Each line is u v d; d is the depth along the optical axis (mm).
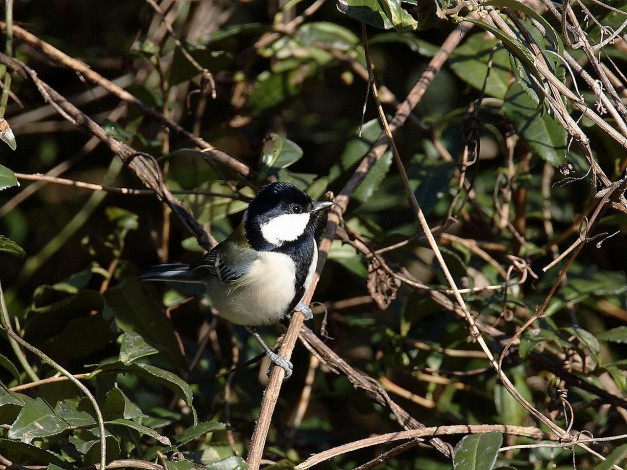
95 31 11445
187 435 6168
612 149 8055
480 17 6762
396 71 11125
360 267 8844
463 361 8555
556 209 9453
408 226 8961
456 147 9766
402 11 6289
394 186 9969
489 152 10039
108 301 8469
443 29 9570
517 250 8594
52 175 10281
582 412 8227
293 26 9961
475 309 8766
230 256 8219
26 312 7902
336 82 11438
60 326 8258
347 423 10336
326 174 11000
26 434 5492
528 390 8125
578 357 8109
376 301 7934
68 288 8500
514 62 6660
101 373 6766
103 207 11180
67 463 5941
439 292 7887
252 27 9719
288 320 8781
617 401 7484
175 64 9258
